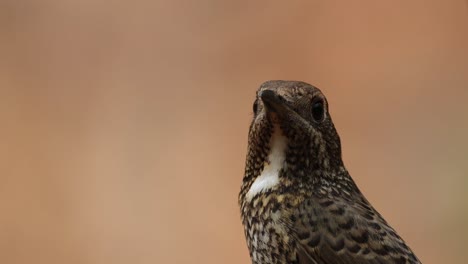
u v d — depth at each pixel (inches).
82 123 640.4
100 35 681.6
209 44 676.7
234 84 661.3
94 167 616.1
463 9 679.1
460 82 665.0
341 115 652.7
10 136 624.7
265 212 322.7
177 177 613.9
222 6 682.2
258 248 325.7
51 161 615.2
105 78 665.6
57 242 580.1
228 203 599.2
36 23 680.4
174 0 687.1
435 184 612.4
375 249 312.3
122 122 644.1
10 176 604.4
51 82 660.1
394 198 615.2
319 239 314.5
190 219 591.5
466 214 590.2
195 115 649.0
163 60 672.4
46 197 597.6
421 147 636.7
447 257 580.1
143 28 684.1
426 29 679.1
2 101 643.5
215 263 574.9
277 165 326.0
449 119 648.4
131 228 588.1
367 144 640.4
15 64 665.0
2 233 580.1
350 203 323.0
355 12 678.5
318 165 325.7
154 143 632.4
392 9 683.4
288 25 676.7
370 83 663.1
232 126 641.0
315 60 668.7
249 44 673.6
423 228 594.9
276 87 322.7
